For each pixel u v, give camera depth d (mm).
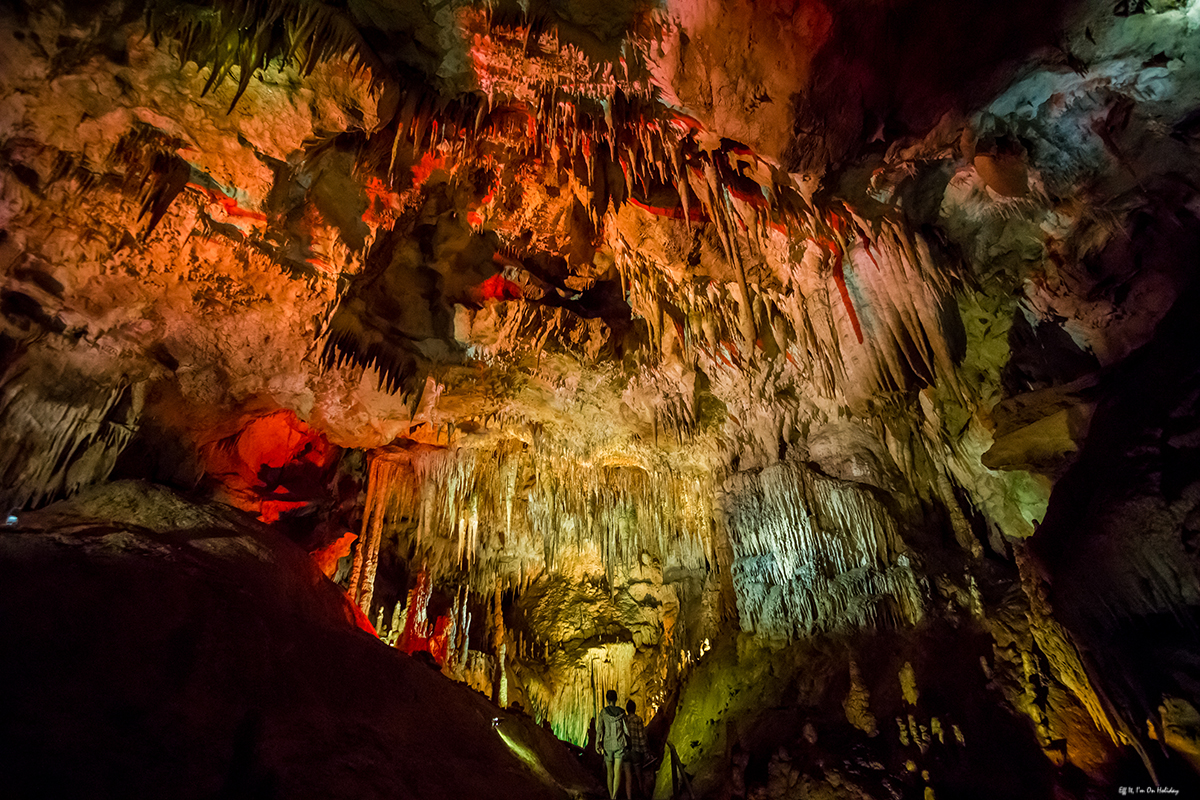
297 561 6094
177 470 6637
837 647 7422
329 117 4461
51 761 2812
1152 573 3932
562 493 10609
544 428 9234
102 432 5707
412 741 4535
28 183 4367
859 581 7594
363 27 4254
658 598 12141
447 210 6312
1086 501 4602
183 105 4270
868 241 5598
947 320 6059
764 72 4215
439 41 4367
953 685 5973
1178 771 3758
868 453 7793
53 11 3576
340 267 5895
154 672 3635
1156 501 3936
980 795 4992
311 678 4414
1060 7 3973
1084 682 4801
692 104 4527
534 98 4766
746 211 5648
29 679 3176
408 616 10797
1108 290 5359
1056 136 4883
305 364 6801
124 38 3822
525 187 5965
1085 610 4297
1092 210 5199
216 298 5723
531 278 7090
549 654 12586
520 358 7715
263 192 4973
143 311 5484
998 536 6996
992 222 5598
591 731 11344
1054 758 4871
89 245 4836
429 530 10547
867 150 4723
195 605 4297
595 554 12180
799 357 7074
